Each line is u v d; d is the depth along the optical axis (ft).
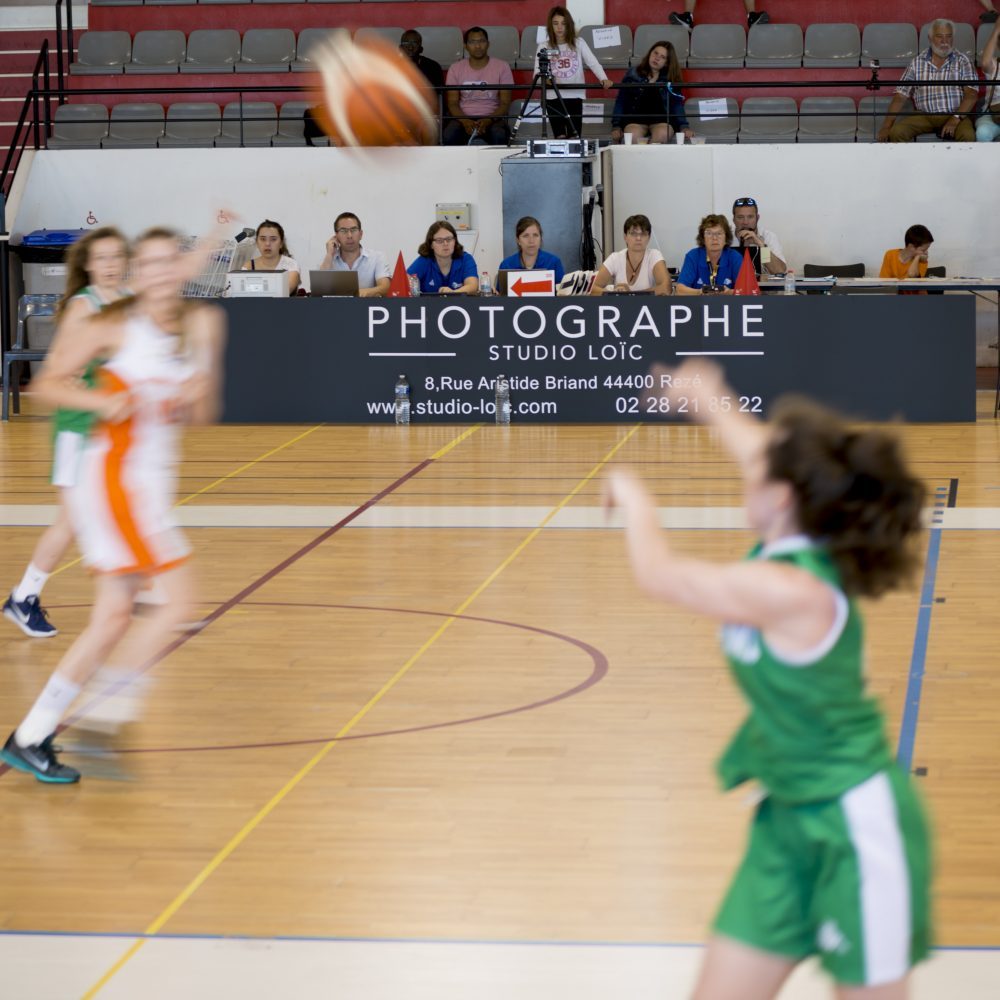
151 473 21.21
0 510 43.16
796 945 11.06
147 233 21.15
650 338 57.62
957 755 22.12
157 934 16.34
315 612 31.53
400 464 50.19
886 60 80.59
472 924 16.53
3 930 16.47
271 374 59.11
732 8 83.05
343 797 20.72
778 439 11.09
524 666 27.32
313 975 15.29
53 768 21.43
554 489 45.52
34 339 72.23
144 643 21.26
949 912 16.57
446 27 81.61
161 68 81.61
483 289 62.75
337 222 61.62
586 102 78.95
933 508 42.16
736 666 11.14
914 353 56.54
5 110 83.56
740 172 74.54
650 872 17.99
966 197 74.23
